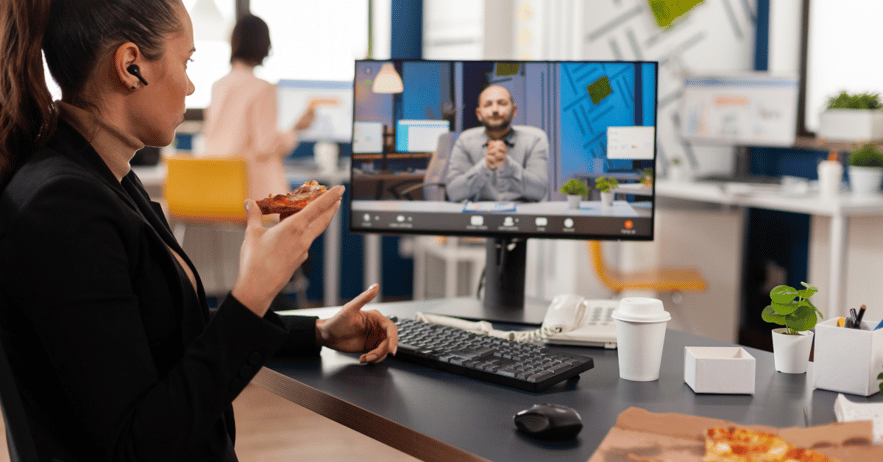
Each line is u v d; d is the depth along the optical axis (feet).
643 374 3.32
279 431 9.09
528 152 4.79
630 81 4.71
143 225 2.67
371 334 3.75
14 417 2.54
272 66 16.12
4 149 2.63
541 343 4.00
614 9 13.47
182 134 15.25
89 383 2.38
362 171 4.90
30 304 2.38
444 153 4.85
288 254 2.70
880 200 10.48
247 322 2.62
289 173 13.88
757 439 2.42
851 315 3.29
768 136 13.05
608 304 4.52
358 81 4.87
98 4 2.64
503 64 4.78
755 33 14.56
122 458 2.44
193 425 2.51
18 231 2.38
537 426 2.59
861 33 13.12
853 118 11.18
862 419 2.67
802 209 10.30
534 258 14.47
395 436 2.77
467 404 2.99
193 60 3.01
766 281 14.48
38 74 2.64
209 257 12.39
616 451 2.41
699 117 13.52
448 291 13.82
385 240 16.89
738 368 3.12
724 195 11.40
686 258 12.35
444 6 16.17
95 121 2.78
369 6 16.83
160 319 2.74
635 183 4.73
